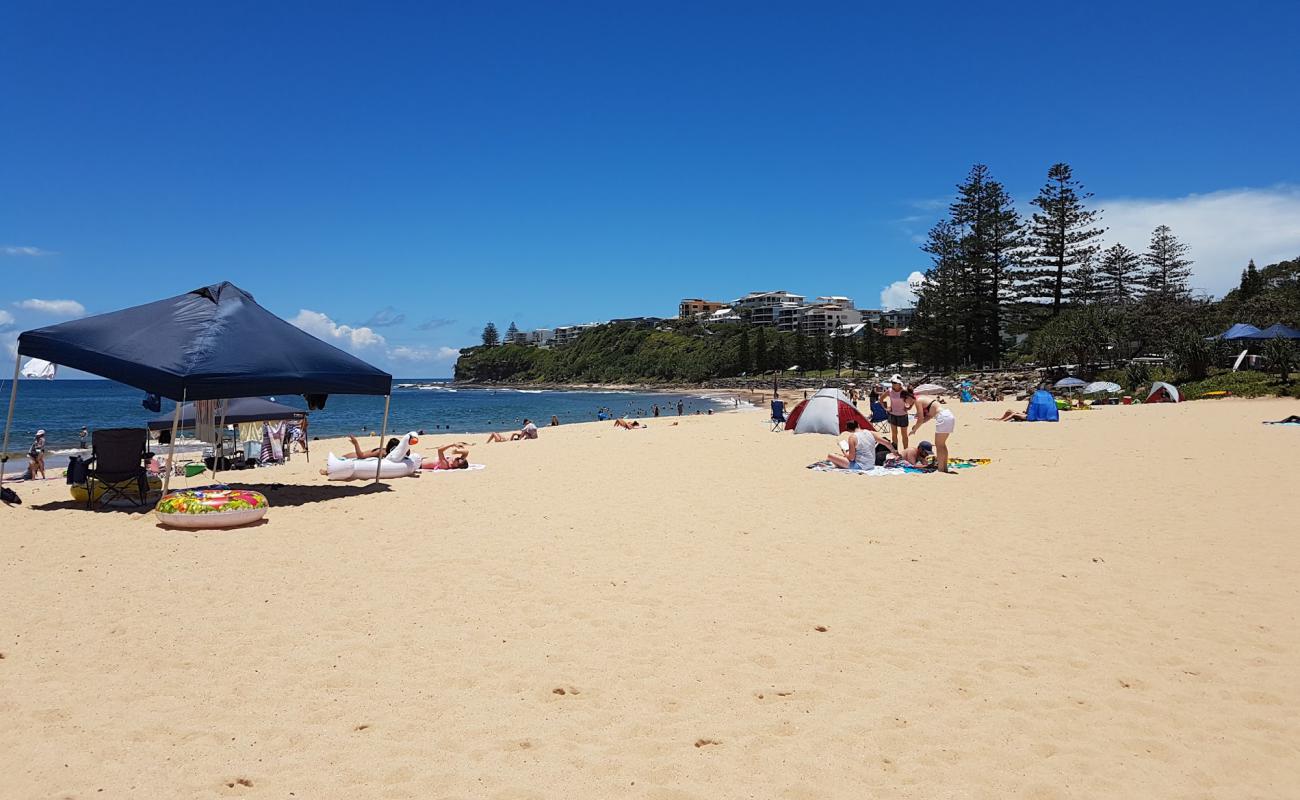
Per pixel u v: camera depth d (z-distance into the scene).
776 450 17.97
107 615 5.55
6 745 3.58
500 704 4.10
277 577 6.64
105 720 3.86
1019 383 49.81
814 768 3.41
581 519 9.32
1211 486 10.81
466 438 28.34
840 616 5.58
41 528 8.77
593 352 186.12
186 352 9.77
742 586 6.35
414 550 7.67
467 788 3.23
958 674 4.50
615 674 4.52
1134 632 5.20
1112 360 48.06
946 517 9.15
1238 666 4.60
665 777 3.33
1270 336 32.34
